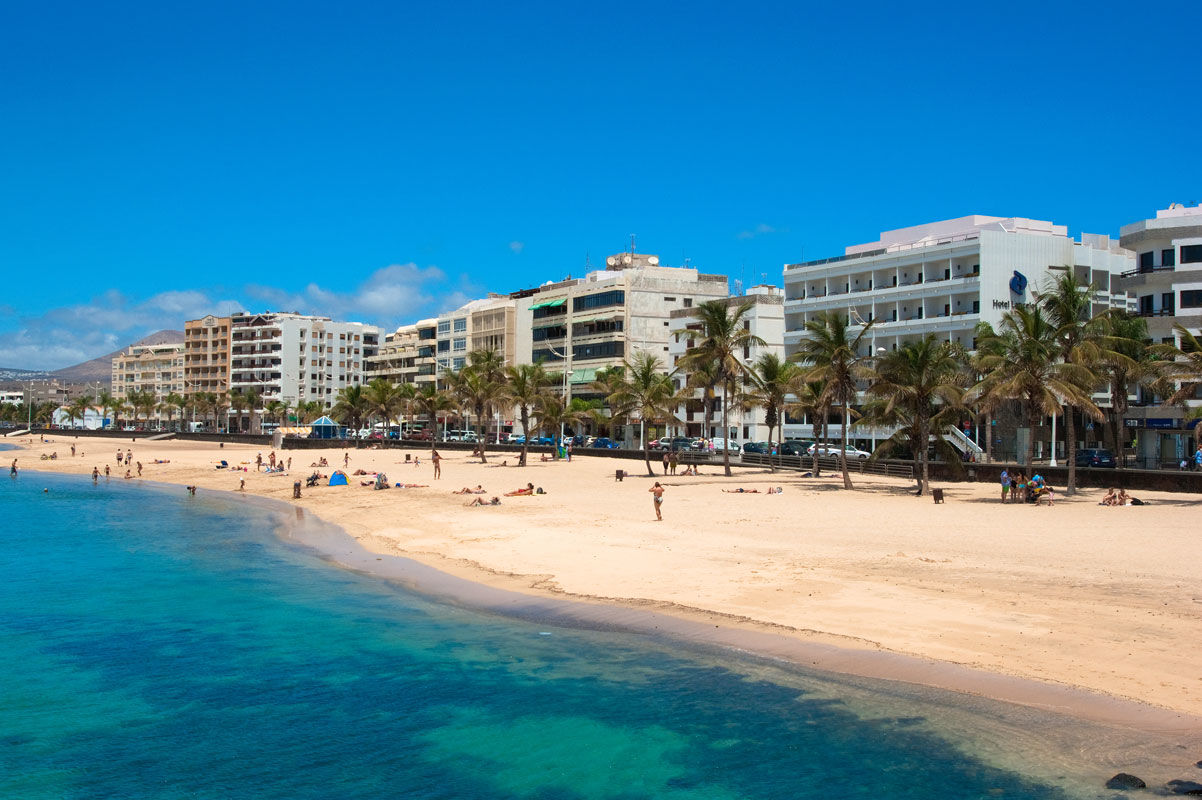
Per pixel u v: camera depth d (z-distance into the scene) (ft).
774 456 246.06
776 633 66.69
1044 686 52.75
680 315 383.65
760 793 43.39
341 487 229.04
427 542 121.90
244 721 56.08
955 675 55.57
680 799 43.47
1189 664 54.80
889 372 167.02
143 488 261.24
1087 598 71.72
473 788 46.11
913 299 290.56
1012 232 272.31
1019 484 151.23
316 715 56.75
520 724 53.57
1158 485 158.30
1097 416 149.18
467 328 522.47
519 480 225.76
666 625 71.20
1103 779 41.91
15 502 215.31
